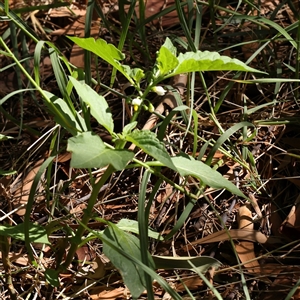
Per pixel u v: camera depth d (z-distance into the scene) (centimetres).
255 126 72
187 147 78
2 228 57
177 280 64
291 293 54
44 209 72
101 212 72
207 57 52
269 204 72
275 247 67
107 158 49
